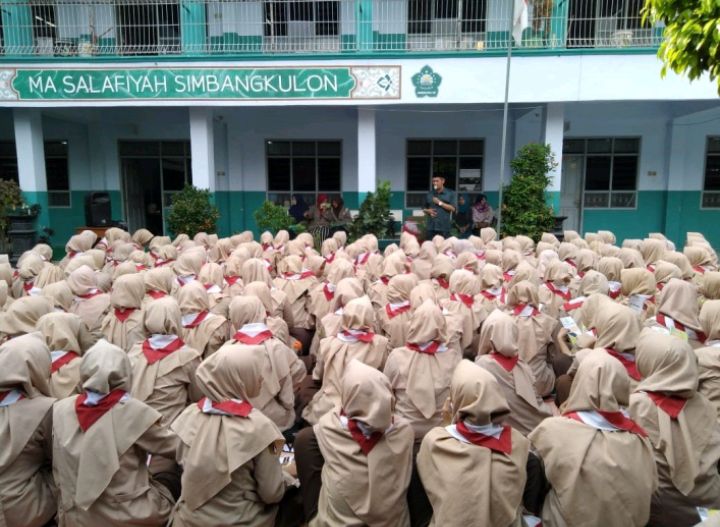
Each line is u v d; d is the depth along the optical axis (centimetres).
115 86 1140
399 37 1255
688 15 502
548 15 1112
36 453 265
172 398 350
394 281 504
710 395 332
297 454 281
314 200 1445
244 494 254
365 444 247
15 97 1143
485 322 364
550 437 248
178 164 1465
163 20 1282
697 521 262
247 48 1258
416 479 261
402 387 359
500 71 1116
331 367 384
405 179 1424
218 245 798
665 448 266
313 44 1249
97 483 240
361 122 1166
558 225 1164
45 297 450
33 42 1222
